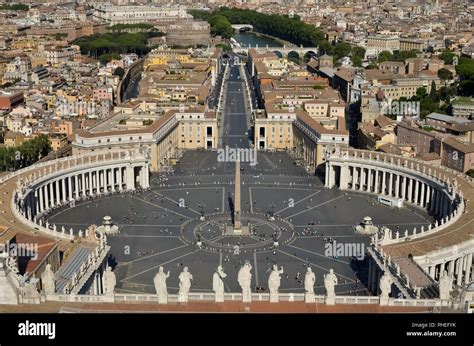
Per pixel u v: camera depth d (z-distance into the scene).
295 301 145.62
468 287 146.62
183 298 143.88
